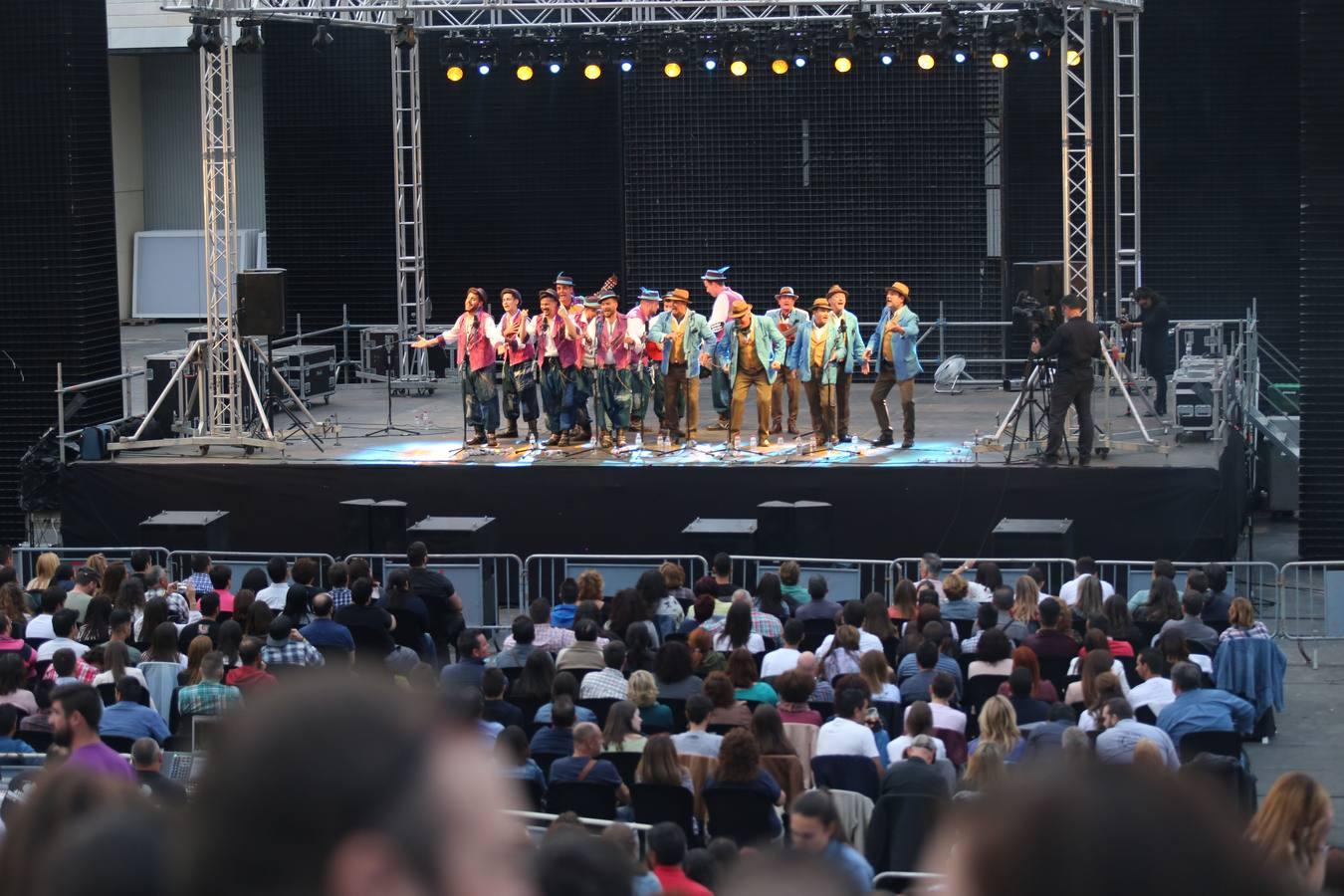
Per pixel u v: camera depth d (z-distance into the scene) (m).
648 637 12.09
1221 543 18.52
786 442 20.98
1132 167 25.62
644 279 27.97
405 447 20.98
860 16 20.81
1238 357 21.95
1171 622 12.95
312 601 12.97
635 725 9.89
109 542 20.33
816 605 13.45
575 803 9.09
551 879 2.87
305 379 24.39
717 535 18.00
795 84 27.14
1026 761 1.19
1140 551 18.58
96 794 2.74
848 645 11.52
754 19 21.78
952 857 0.97
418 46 28.14
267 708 0.96
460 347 20.66
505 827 0.96
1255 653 12.67
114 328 23.33
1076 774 0.97
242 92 41.38
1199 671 10.51
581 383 20.56
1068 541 17.59
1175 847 0.93
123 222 41.91
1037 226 26.42
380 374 27.08
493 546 18.69
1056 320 19.52
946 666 11.32
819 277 27.45
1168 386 23.06
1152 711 11.18
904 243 27.16
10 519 22.72
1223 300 25.53
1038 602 12.88
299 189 28.81
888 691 10.84
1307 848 6.09
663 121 27.59
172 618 13.73
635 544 19.34
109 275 23.14
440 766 0.95
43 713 10.38
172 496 20.06
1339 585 16.20
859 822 8.99
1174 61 25.25
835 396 21.19
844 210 27.28
